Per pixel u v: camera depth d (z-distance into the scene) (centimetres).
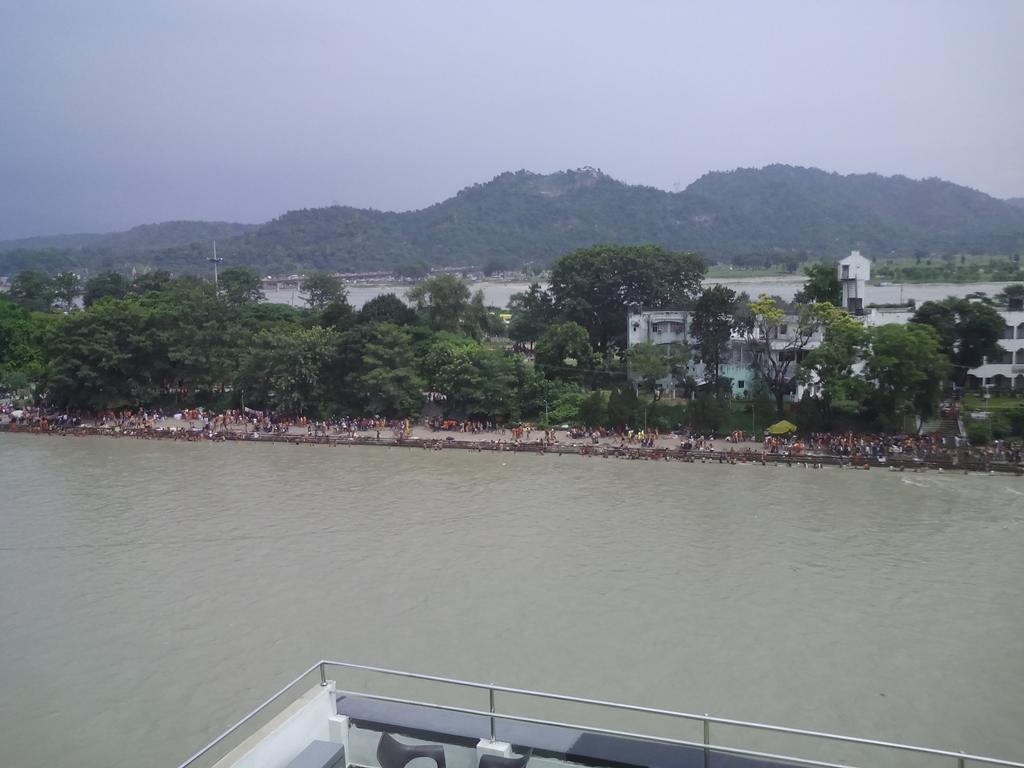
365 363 9244
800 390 8650
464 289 11850
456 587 4559
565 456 7712
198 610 4350
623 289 12088
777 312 8156
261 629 4106
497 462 7544
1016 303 9012
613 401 8531
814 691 3453
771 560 4878
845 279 9475
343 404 9494
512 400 8994
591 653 3788
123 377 9838
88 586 4712
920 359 7300
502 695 3441
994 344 8506
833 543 5147
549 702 3381
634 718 3269
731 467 7112
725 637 3925
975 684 3488
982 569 4688
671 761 1434
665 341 9944
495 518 5788
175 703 3475
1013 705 3328
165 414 9844
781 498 6128
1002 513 5666
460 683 1589
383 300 11394
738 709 3322
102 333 9700
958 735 3133
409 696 3450
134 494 6606
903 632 3953
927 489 6272
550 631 4012
